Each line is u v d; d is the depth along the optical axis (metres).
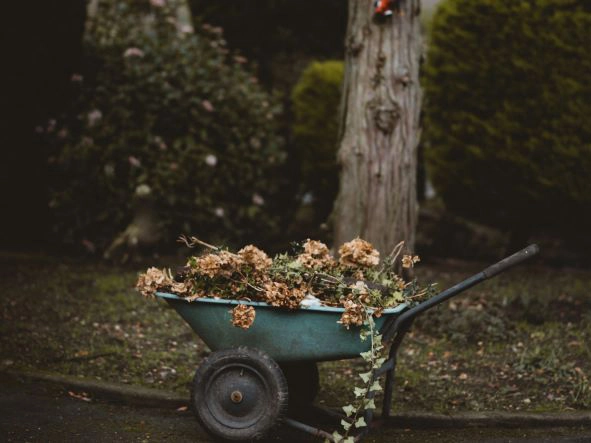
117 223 9.87
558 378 6.88
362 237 7.96
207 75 10.30
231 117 10.30
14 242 10.14
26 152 9.95
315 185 11.29
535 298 8.36
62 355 7.16
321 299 5.96
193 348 7.42
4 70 9.62
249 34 12.09
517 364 7.07
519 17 9.10
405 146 7.97
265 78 12.07
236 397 5.91
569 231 10.15
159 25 10.78
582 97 8.95
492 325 7.62
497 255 10.73
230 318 5.92
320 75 11.07
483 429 6.37
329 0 12.00
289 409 6.37
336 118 10.90
